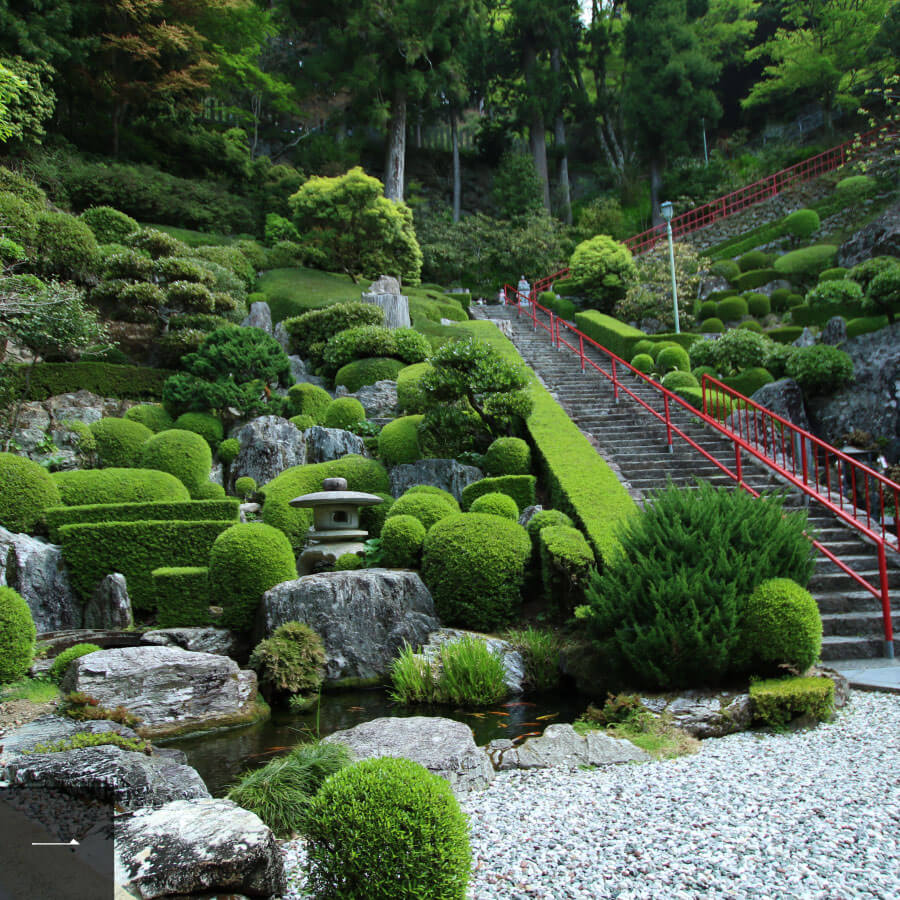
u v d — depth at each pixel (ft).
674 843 10.52
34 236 48.21
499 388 36.70
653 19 114.62
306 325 55.31
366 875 8.47
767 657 17.75
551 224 106.22
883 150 91.15
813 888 9.04
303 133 115.24
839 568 24.44
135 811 10.92
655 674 18.07
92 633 24.54
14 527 28.27
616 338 62.64
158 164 89.04
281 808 12.47
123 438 37.09
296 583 24.38
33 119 64.13
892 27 96.99
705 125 117.19
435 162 124.98
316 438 38.24
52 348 39.22
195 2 85.56
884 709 17.06
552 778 14.46
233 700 20.88
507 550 26.00
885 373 43.73
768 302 71.46
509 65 125.39
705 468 33.55
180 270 51.80
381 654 24.08
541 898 9.21
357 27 93.81
